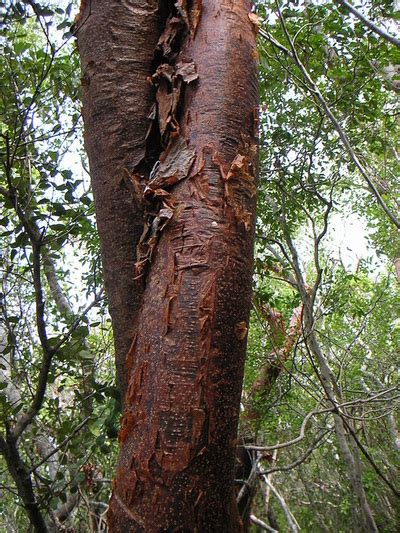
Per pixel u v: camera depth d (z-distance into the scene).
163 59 1.78
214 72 1.58
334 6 4.44
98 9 1.87
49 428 3.92
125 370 1.47
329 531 8.77
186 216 1.39
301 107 4.70
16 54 3.40
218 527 1.18
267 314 5.29
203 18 1.69
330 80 4.76
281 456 8.02
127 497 1.18
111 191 1.67
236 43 1.64
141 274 1.44
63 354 3.02
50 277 4.62
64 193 3.15
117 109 1.74
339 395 4.79
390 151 6.91
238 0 1.74
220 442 1.22
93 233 3.90
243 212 1.43
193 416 1.21
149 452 1.19
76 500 4.13
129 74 1.79
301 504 9.22
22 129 2.80
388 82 4.55
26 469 2.82
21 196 3.05
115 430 3.00
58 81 3.40
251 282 1.42
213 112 1.52
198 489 1.17
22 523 6.21
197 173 1.44
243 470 3.21
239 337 1.32
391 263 8.67
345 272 6.17
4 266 4.05
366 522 5.11
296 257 4.27
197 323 1.28
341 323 7.40
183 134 1.53
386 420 9.17
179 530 1.13
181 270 1.34
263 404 4.79
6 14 2.93
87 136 1.80
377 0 4.39
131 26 1.85
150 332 1.31
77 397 3.23
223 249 1.36
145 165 1.68
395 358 8.34
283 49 3.29
